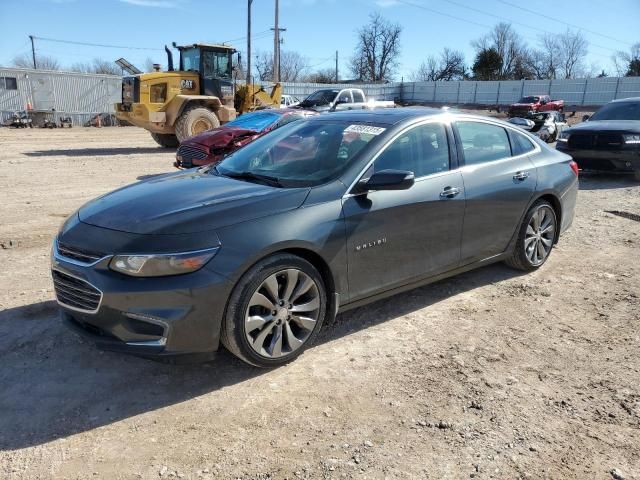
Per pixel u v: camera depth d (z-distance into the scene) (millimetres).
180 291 3000
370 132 4121
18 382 3301
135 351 3053
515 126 5258
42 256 5727
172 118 16406
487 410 3066
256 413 3029
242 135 10469
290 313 3451
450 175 4344
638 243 6527
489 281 5129
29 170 11930
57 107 32188
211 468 2590
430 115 4430
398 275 4031
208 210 3281
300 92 51594
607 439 2830
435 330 4090
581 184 10828
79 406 3078
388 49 81188
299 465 2613
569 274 5367
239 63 18078
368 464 2621
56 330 3973
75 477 2523
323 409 3066
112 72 63625
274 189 3635
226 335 3211
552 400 3180
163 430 2879
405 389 3277
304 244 3395
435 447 2750
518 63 79312
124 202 3576
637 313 4434
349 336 3971
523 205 4965
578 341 3941
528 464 2635
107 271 3057
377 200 3809
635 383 3375
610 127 10586
